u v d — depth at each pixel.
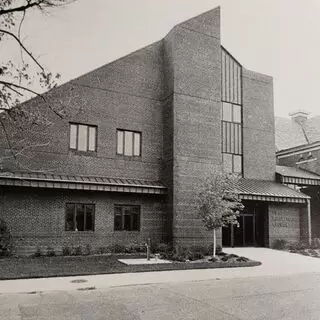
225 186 20.34
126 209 22.73
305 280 14.25
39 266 16.08
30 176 19.70
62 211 20.80
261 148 28.12
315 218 30.64
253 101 28.27
